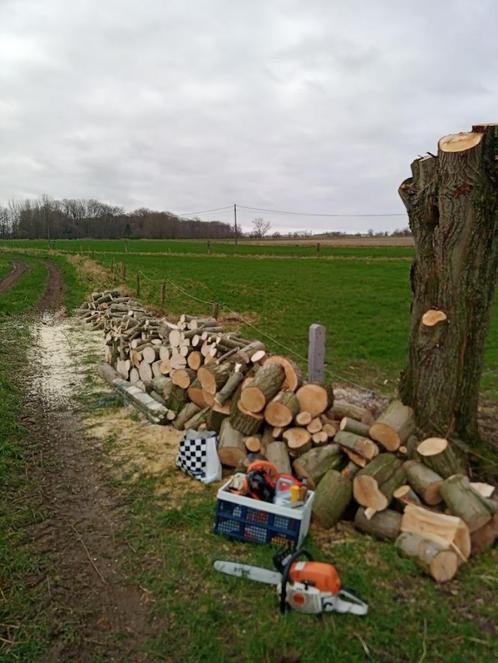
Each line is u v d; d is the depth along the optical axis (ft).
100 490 18.54
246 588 12.92
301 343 42.16
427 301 18.58
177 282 85.97
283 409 18.39
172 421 24.80
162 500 17.66
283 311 57.82
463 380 18.44
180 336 25.99
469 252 17.52
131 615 12.30
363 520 15.26
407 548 13.79
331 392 18.56
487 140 16.71
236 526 15.03
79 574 13.83
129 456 21.30
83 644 11.44
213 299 67.26
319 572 12.09
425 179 18.06
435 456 15.64
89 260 133.08
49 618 12.20
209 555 14.35
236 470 18.62
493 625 11.75
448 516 14.06
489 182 17.04
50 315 61.31
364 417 18.63
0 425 24.13
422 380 18.48
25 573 13.82
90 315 57.21
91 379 33.30
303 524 14.32
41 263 142.31
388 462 15.90
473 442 18.90
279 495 15.01
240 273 99.55
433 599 12.50
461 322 17.92
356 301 63.16
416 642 11.18
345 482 15.93
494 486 17.08
